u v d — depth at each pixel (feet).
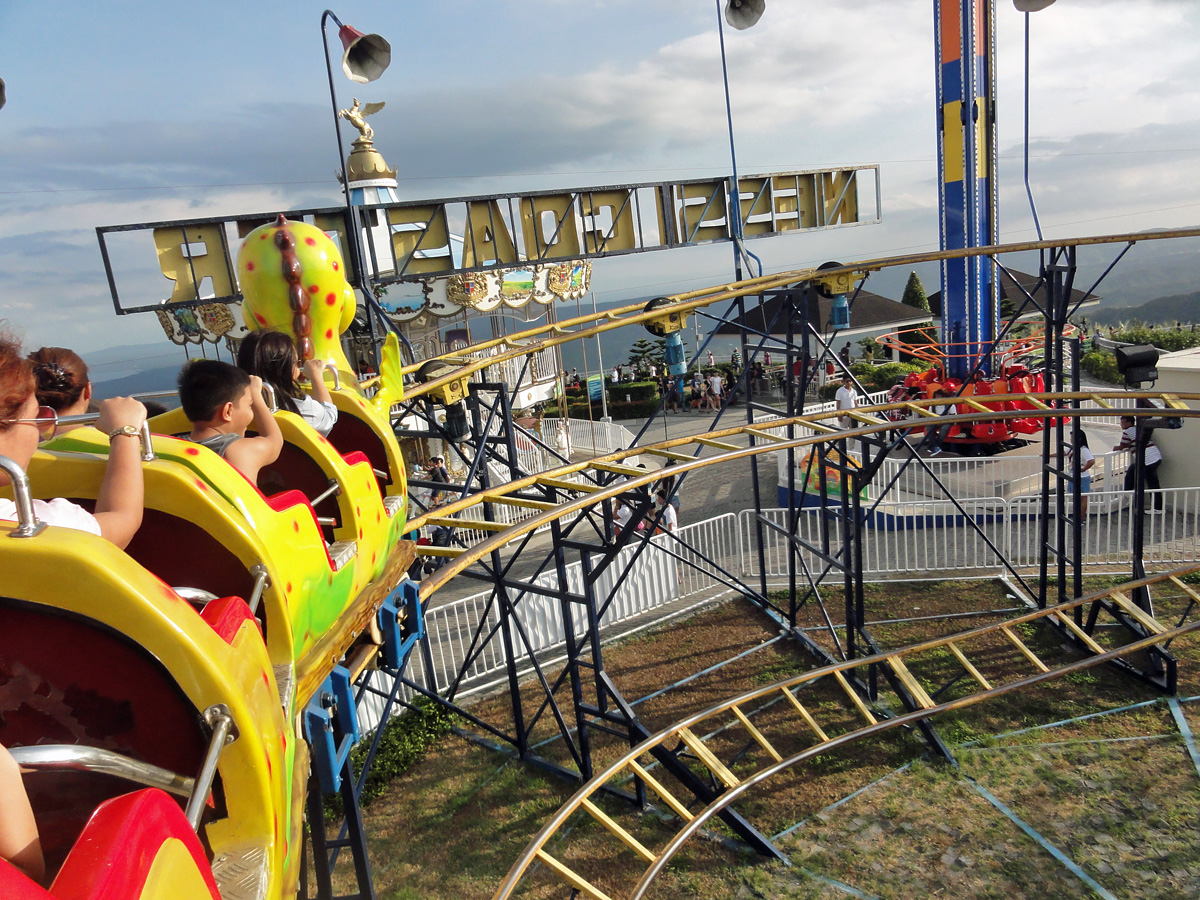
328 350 20.77
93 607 5.87
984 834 28.76
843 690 39.22
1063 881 26.32
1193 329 103.09
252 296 19.83
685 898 27.25
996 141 73.51
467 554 22.93
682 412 117.29
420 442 70.85
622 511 51.83
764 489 70.64
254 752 6.74
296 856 8.56
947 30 71.82
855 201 59.52
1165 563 47.67
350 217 39.19
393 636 17.80
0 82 21.24
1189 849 27.07
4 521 5.97
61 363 9.23
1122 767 31.65
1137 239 43.37
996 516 55.06
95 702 6.18
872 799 31.30
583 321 45.29
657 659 44.06
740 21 49.49
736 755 35.09
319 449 13.93
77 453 8.36
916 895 26.35
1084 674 38.70
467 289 72.90
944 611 46.29
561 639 45.91
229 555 9.36
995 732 34.76
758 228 55.26
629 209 49.32
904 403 39.40
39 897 3.45
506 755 36.78
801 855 28.66
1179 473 54.80
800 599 49.24
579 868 29.19
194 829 5.65
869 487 58.39
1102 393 37.06
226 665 6.59
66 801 6.09
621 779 34.37
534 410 105.40
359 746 37.52
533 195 45.83
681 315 41.34
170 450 9.46
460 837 31.55
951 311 76.07
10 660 5.97
